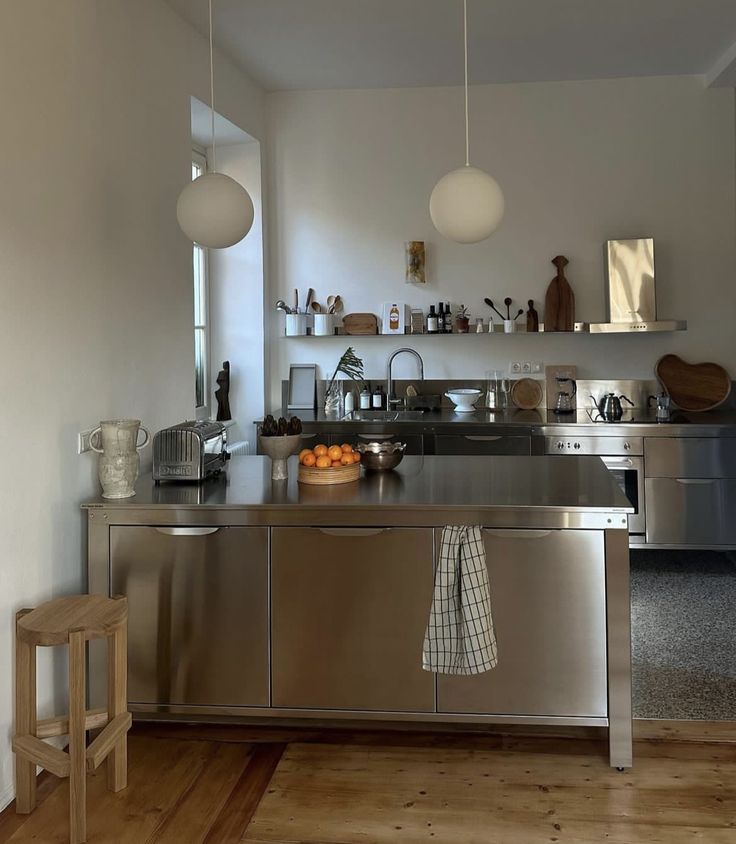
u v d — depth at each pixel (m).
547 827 2.43
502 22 4.46
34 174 2.82
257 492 3.09
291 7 4.18
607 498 2.87
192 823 2.48
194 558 2.94
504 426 5.11
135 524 2.95
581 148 5.57
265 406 5.75
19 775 2.55
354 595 2.88
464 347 5.78
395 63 5.14
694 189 5.50
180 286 4.16
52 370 2.94
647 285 5.35
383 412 5.59
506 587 2.82
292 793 2.65
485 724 3.14
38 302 2.85
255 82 5.50
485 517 2.80
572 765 2.80
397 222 5.75
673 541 5.01
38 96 2.85
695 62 5.20
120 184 3.50
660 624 4.13
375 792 2.65
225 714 2.97
